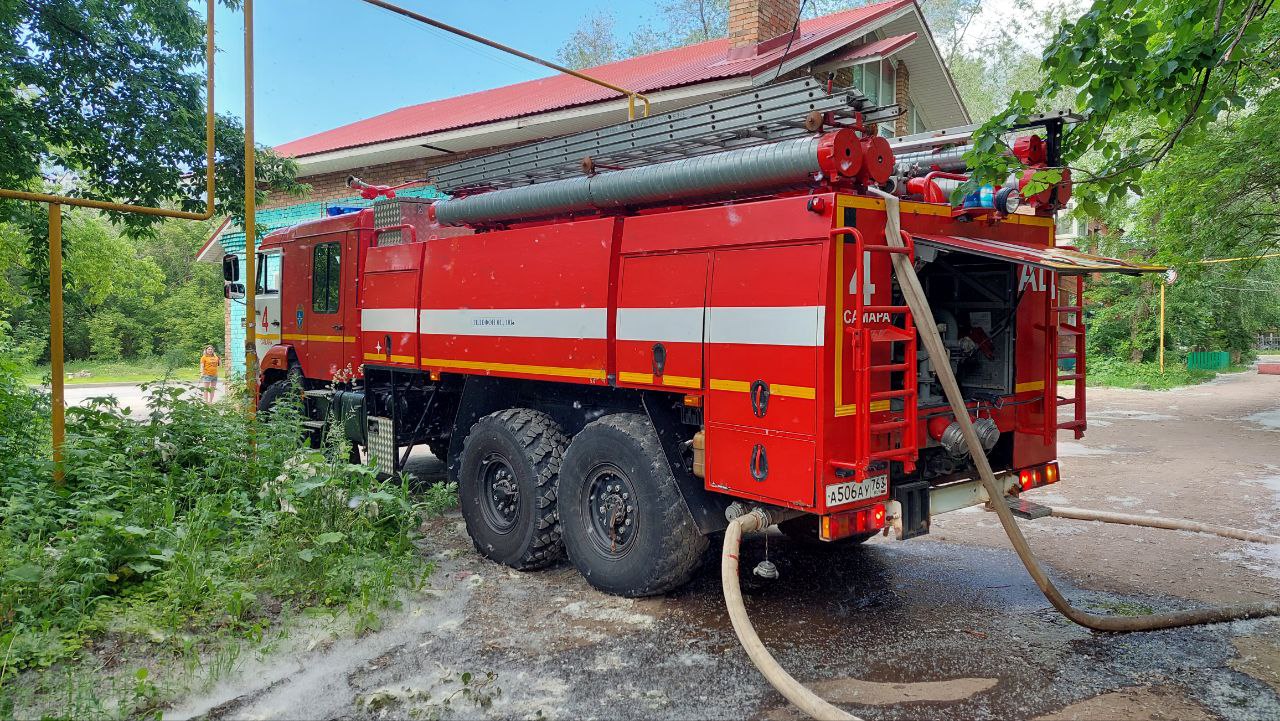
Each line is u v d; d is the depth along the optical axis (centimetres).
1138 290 2670
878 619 480
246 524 549
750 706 374
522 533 570
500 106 1634
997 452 516
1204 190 1306
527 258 577
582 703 377
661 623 476
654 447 498
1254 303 3388
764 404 429
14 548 454
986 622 474
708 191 473
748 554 619
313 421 876
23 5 904
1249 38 407
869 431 404
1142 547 634
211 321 3909
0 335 1098
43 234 1074
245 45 678
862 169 423
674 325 479
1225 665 412
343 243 829
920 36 1540
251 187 692
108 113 986
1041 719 359
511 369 589
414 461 993
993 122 440
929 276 508
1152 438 1234
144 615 450
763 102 448
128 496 535
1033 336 516
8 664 386
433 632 462
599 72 1780
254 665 410
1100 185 477
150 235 1057
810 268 409
